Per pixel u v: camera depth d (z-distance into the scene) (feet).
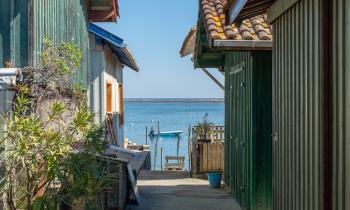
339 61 13.16
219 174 39.09
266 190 27.86
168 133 147.43
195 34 39.40
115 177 25.04
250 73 28.43
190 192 36.68
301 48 16.34
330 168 13.84
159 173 47.83
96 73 41.14
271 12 20.44
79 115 18.51
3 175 16.98
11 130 16.40
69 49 22.84
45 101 20.62
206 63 41.04
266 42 25.14
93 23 38.34
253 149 27.84
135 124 244.01
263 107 27.81
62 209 21.22
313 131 15.01
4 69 18.26
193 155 45.21
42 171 17.66
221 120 249.55
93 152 18.62
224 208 31.19
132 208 30.81
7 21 20.71
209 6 29.22
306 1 15.72
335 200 13.50
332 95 13.71
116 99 55.06
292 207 17.54
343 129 12.88
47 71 19.85
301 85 16.37
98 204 23.56
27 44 20.66
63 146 17.16
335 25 13.47
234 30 25.85
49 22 23.88
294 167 17.30
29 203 17.34
